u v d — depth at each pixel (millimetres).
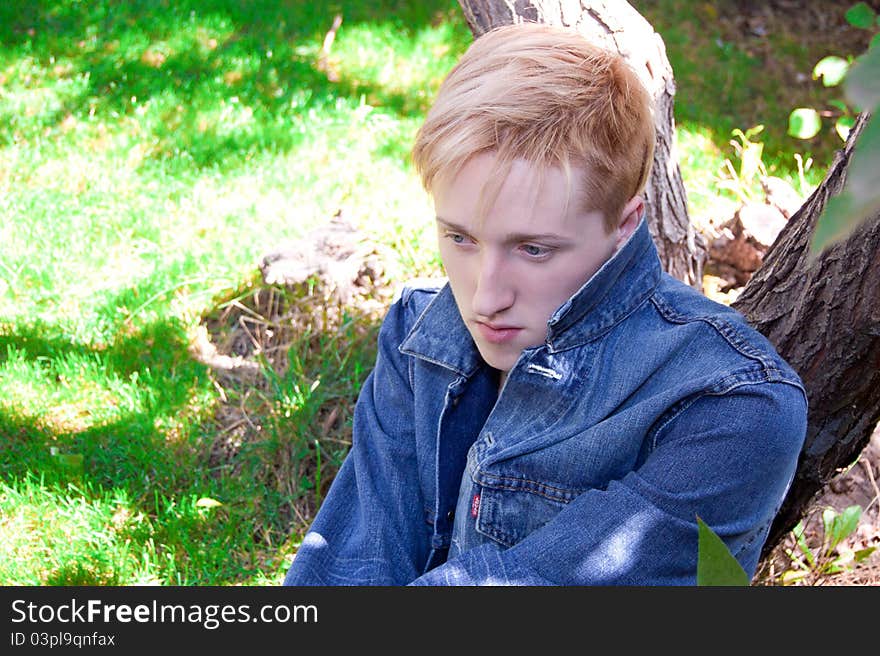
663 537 1131
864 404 1570
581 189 1100
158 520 2469
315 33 5234
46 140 4230
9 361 2955
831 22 5574
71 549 2363
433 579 1216
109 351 3025
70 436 2727
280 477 2631
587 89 1098
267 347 3014
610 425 1186
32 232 3562
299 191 3855
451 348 1399
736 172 4191
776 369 1141
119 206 3756
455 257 1187
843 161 1497
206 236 3576
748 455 1107
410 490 1481
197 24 5246
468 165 1095
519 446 1255
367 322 2984
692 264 2340
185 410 2818
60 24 5230
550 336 1203
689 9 5566
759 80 5023
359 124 4410
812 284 1503
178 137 4262
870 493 2426
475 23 1940
